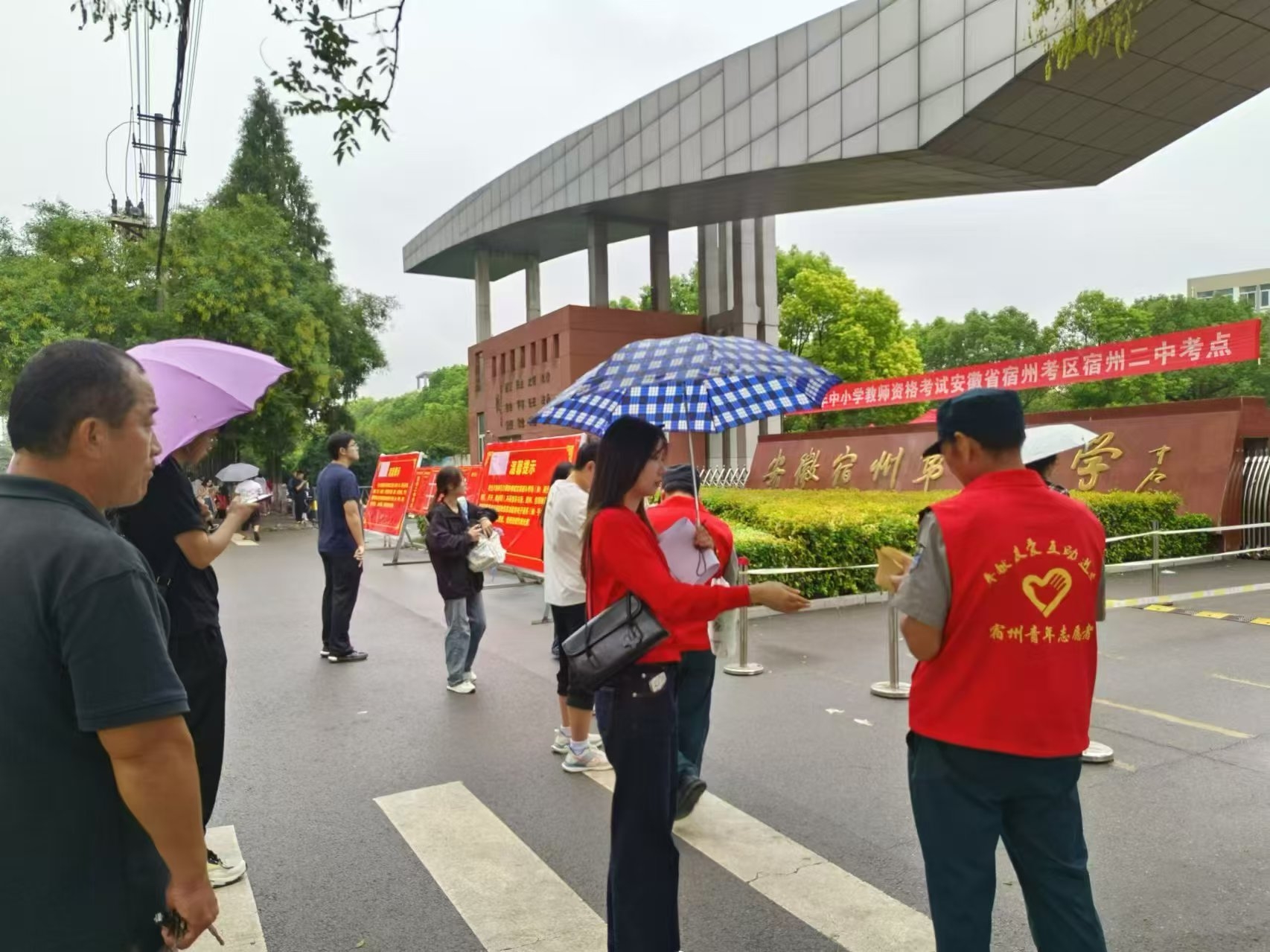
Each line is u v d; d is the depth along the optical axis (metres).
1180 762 4.32
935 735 2.07
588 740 4.79
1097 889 3.09
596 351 27.42
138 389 1.56
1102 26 5.11
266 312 21.75
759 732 4.88
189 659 3.02
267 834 3.71
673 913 2.47
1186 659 6.34
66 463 1.48
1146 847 3.41
